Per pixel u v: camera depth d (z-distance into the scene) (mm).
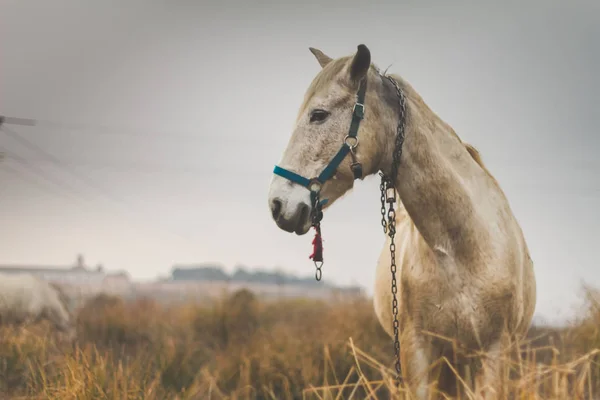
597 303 5648
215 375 5223
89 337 9422
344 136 2689
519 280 2904
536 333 5336
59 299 11562
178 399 4371
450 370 3123
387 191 2936
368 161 2721
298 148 2699
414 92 2906
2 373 5312
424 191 2770
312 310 12438
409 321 2910
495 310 2771
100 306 13242
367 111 2717
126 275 43094
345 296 10164
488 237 2793
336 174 2695
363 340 6508
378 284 3652
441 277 2779
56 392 3998
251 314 10281
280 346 6414
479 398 2619
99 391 3926
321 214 2701
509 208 3096
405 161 2773
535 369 2850
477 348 2828
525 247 3215
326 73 2781
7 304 10797
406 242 3096
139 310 11305
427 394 2789
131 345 8836
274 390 5113
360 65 2678
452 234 2768
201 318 10062
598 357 4227
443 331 2814
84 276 41719
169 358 5918
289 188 2656
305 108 2758
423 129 2803
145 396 4016
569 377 3328
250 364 5512
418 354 2840
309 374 5125
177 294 15773
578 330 5090
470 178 2887
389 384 2836
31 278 11234
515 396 2684
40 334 8766
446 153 2865
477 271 2756
